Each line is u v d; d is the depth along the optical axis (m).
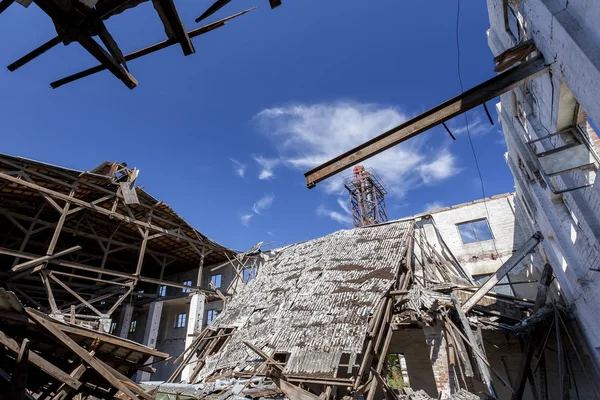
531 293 13.88
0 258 18.75
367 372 9.59
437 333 10.42
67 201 13.88
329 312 10.60
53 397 4.68
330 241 16.02
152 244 20.42
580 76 3.51
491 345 12.44
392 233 14.25
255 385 9.32
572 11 3.56
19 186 13.70
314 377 8.61
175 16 2.29
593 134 4.86
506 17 6.47
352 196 30.47
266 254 20.45
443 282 12.70
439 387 9.64
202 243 19.39
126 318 18.89
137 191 16.44
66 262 13.90
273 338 10.77
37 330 4.65
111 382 4.87
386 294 10.65
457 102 3.91
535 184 8.30
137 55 2.55
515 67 4.18
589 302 6.86
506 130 10.25
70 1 1.98
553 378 11.16
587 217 5.12
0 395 4.00
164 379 20.83
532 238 10.68
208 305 21.62
